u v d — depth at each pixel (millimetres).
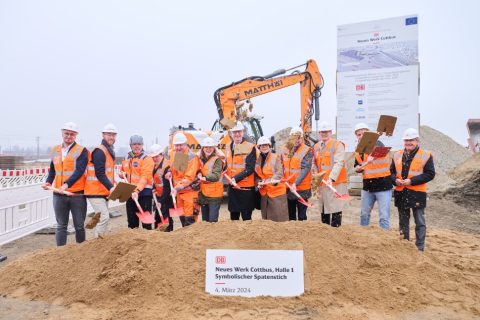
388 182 6418
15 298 4418
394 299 4262
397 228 8930
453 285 4582
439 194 13484
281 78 13234
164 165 7293
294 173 6391
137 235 4887
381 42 11859
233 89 13148
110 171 6293
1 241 7746
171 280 4289
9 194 8086
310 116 13422
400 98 11703
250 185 6430
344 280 4387
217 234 4836
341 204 6387
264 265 4340
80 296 4230
